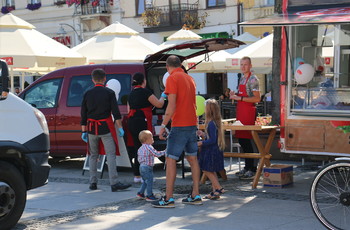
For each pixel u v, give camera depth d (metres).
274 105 12.27
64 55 14.28
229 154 9.12
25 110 6.69
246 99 9.38
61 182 9.92
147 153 7.86
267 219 6.75
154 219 6.88
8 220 6.38
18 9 34.88
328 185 6.14
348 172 6.01
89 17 31.39
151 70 10.82
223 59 17.58
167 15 28.69
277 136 11.89
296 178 9.73
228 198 8.06
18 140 6.54
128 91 10.60
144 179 7.92
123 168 11.60
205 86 28.06
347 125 7.98
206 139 7.97
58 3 32.97
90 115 8.86
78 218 7.03
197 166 7.64
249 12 26.53
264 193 8.40
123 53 16.12
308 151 8.32
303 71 8.29
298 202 7.70
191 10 28.11
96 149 9.05
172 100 7.32
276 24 7.20
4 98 6.46
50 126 11.31
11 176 6.40
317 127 8.23
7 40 13.81
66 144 11.23
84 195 8.59
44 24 33.88
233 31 26.92
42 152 6.82
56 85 11.48
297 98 8.48
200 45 9.98
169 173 7.47
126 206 7.70
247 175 9.70
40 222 6.84
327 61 8.35
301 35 8.48
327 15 7.43
